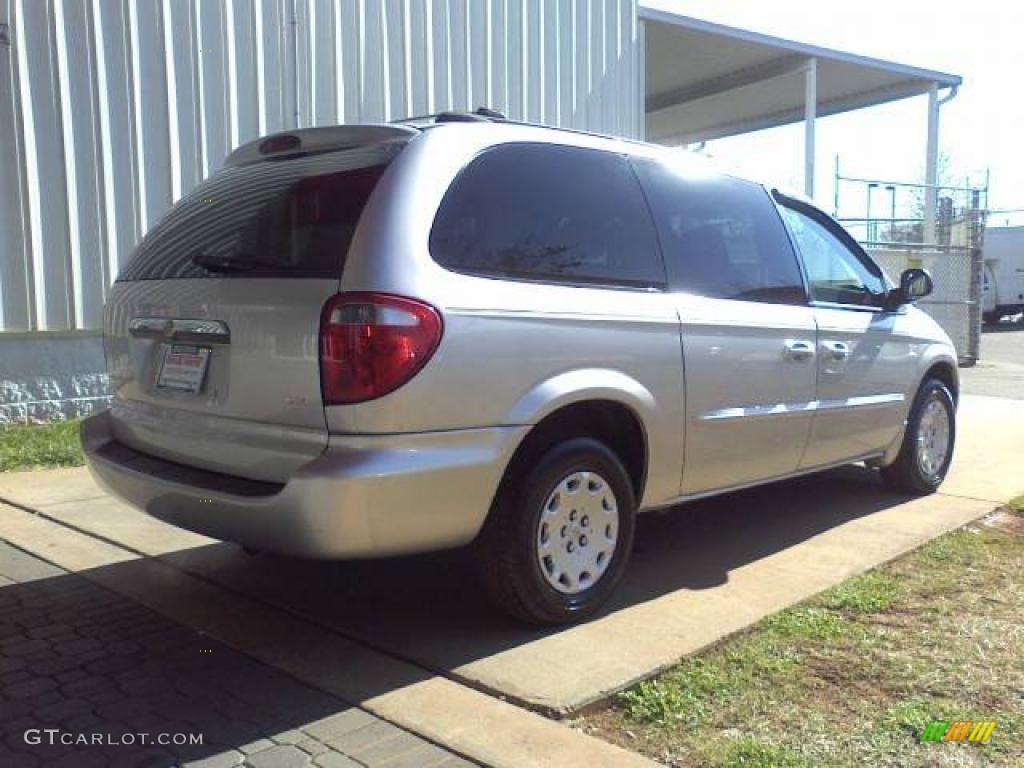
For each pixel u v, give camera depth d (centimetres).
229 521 344
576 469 382
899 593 429
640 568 466
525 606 373
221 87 878
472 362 339
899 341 575
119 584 440
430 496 332
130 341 405
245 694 329
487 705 320
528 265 370
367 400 319
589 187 407
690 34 1453
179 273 383
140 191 836
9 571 459
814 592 429
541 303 365
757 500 606
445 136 362
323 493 316
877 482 658
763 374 467
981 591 432
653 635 377
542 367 362
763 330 466
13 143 762
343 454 321
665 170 448
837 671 348
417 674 344
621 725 311
